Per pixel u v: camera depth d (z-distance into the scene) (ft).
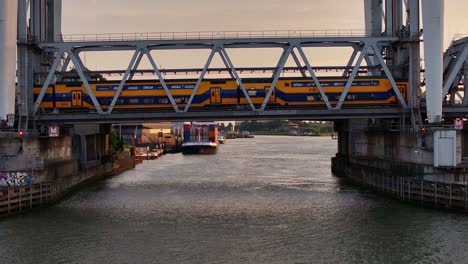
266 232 130.82
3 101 182.60
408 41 192.03
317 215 149.59
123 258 110.22
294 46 190.80
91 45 191.62
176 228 135.64
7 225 138.41
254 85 197.57
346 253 112.47
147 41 190.60
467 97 197.88
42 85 197.26
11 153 172.96
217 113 192.54
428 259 107.76
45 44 191.42
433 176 166.71
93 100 192.13
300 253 112.88
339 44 197.47
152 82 198.29
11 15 182.70
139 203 171.73
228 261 107.76
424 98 197.57
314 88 198.29
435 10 181.57
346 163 250.98
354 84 198.80
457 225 133.59
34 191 162.81
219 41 190.19
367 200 173.06
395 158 192.65
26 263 107.34
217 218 147.43
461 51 189.88
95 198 183.01
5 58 181.78
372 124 235.61
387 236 124.98
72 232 131.34
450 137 165.17
